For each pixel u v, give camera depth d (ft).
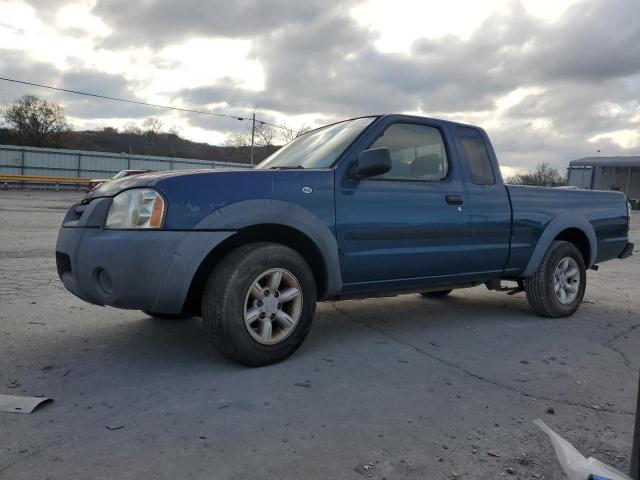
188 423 9.52
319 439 9.08
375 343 14.80
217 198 11.80
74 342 14.10
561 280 18.72
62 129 221.66
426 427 9.68
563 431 9.70
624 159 141.38
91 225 12.23
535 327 17.25
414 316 18.33
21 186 129.29
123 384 11.28
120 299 11.51
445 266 15.80
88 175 152.25
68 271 13.35
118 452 8.46
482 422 9.96
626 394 11.59
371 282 14.39
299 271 12.78
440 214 15.39
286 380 11.69
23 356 12.93
